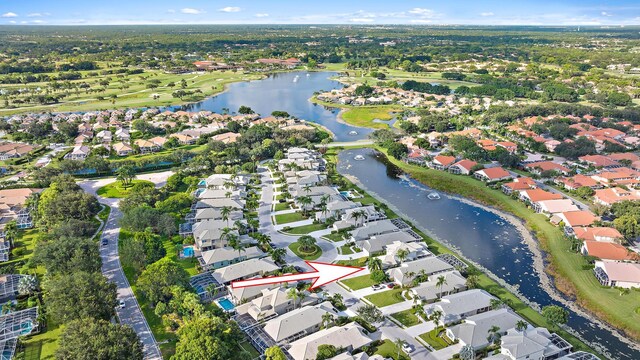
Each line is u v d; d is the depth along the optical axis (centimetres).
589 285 15150
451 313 13062
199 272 15712
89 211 19475
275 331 12275
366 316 12775
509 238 18825
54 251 14775
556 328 13050
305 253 17138
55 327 12812
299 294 13775
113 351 10075
